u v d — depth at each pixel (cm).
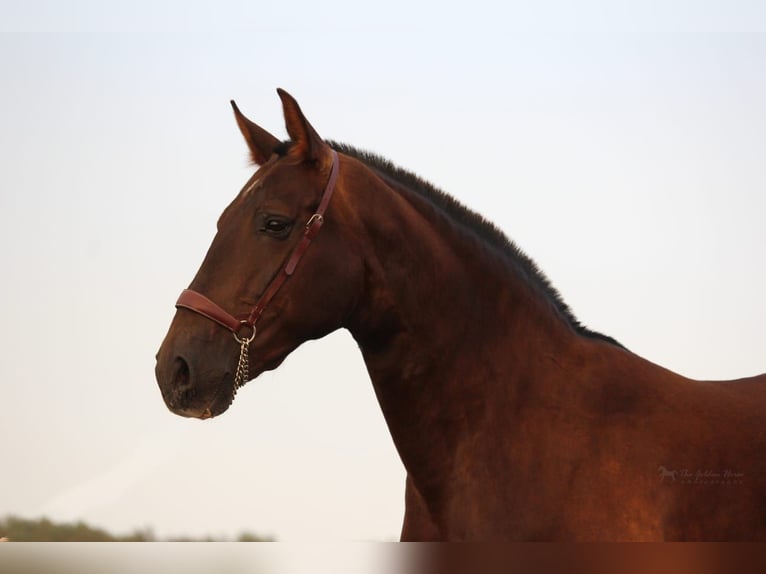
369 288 511
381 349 514
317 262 498
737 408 503
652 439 482
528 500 477
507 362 508
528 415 495
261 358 495
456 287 514
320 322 501
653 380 506
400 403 514
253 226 498
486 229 541
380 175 539
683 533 467
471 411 503
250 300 490
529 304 521
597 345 518
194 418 489
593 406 492
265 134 544
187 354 478
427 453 509
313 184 509
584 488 472
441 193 548
